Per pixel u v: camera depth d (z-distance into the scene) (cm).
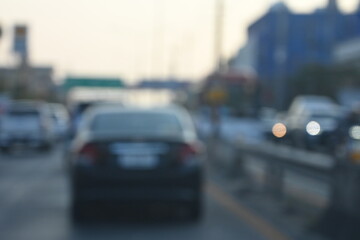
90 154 1270
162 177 1267
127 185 1266
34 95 9856
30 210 1521
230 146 2322
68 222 1353
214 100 3819
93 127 1341
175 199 1287
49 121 3916
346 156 1329
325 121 3155
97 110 1409
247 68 9569
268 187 1677
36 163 2934
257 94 6200
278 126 3681
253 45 9381
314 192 1301
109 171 1261
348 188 1109
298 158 1368
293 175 1453
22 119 3750
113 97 3772
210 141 2794
